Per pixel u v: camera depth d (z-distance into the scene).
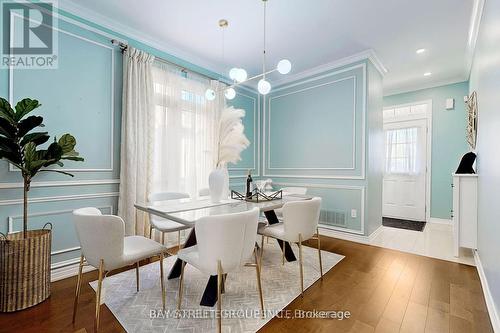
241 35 2.86
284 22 2.59
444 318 1.62
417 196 4.57
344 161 3.50
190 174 3.34
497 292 1.55
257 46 3.12
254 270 2.35
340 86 3.55
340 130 3.55
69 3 2.27
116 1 2.26
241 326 1.53
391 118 4.90
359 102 3.35
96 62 2.49
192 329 1.49
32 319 1.59
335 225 3.57
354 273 2.30
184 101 3.31
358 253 2.84
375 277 2.22
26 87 2.08
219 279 1.39
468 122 3.67
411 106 4.68
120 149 2.68
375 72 3.54
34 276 1.75
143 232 2.75
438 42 3.00
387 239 3.40
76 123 2.36
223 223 1.36
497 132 1.70
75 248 2.34
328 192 3.66
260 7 2.34
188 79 3.36
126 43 2.70
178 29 2.74
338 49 3.20
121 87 2.70
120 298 1.85
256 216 1.54
